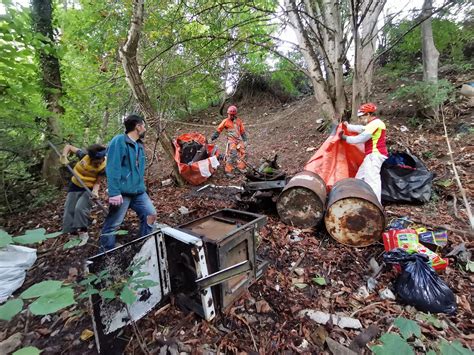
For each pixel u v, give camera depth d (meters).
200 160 5.61
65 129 5.79
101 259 1.57
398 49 8.69
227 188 4.95
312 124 8.07
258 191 3.71
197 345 1.81
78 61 7.54
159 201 4.61
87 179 3.04
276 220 3.54
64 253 3.12
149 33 5.66
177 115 10.87
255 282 2.43
